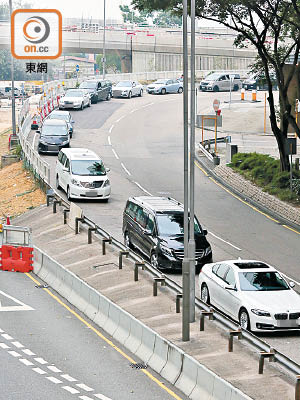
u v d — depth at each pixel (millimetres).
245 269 28156
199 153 64750
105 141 69625
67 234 41125
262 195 49500
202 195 51156
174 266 33344
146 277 32969
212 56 137875
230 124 78875
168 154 64750
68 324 28281
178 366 22266
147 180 55094
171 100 96875
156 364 23406
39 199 50469
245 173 54219
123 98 98438
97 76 112188
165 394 21266
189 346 24109
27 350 25078
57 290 32906
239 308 26766
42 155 61062
